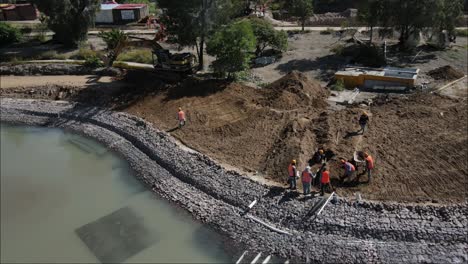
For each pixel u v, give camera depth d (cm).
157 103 3269
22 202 2295
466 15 5903
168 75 3625
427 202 1981
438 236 1794
